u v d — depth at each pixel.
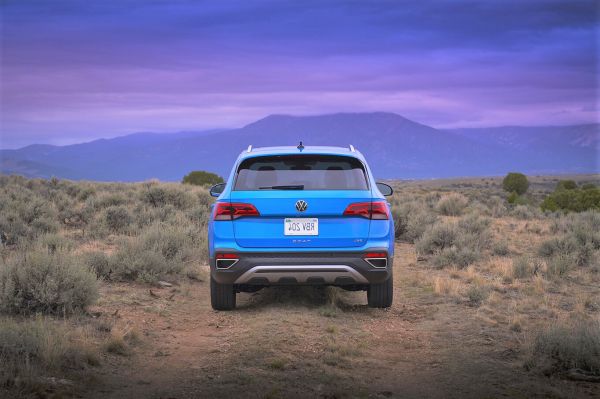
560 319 6.99
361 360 5.36
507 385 4.62
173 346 5.85
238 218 6.96
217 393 4.35
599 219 17.08
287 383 4.60
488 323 6.88
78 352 5.01
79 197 25.19
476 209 25.19
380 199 7.12
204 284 9.77
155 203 20.59
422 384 4.66
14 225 13.54
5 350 4.74
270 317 7.06
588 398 4.27
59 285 6.89
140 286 9.03
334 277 6.92
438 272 11.04
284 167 7.22
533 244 14.73
